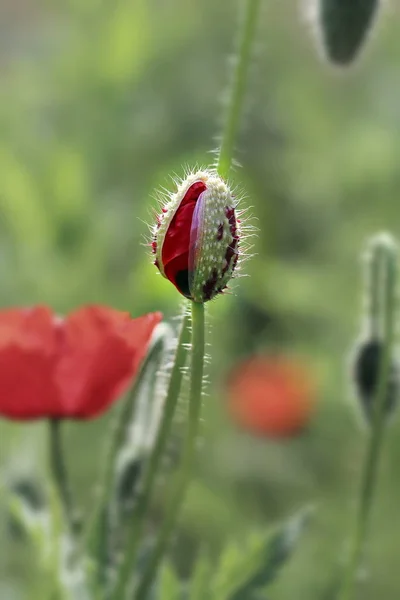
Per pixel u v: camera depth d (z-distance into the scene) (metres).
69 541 0.51
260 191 1.34
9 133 1.15
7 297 0.98
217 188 0.42
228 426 1.10
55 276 0.97
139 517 0.47
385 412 0.55
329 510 1.05
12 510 0.53
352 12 0.56
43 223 0.97
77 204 0.98
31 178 0.98
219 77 1.38
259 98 1.44
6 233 0.99
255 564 0.51
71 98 1.21
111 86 1.21
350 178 1.25
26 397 0.49
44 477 0.61
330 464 1.11
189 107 1.34
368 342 0.55
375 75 1.35
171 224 0.42
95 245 0.99
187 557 0.95
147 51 1.24
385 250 0.53
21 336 0.49
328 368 1.13
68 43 1.23
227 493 1.04
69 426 0.93
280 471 1.09
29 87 1.21
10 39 1.54
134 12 1.20
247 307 1.20
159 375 0.47
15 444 0.78
